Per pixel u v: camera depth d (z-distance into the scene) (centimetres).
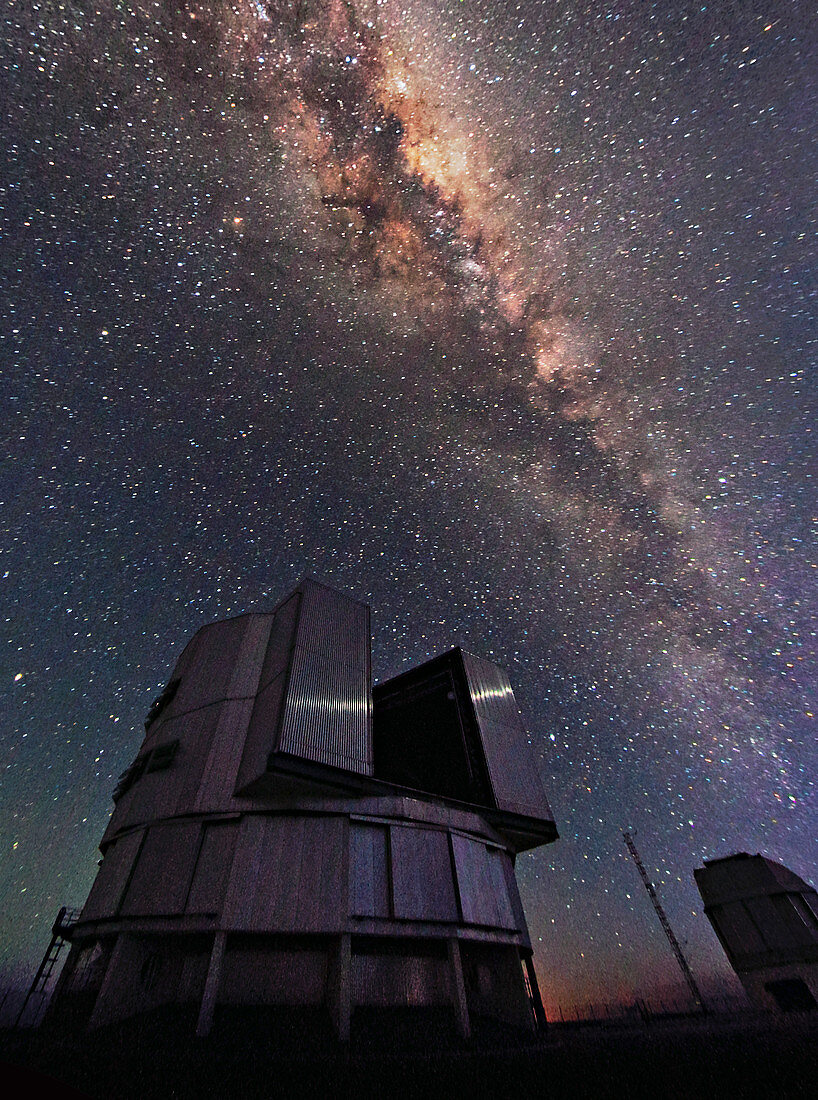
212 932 1335
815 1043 1270
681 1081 909
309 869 1470
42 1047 1099
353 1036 1272
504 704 2450
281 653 1897
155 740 1948
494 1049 1330
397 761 2242
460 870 1681
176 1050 1115
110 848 1788
